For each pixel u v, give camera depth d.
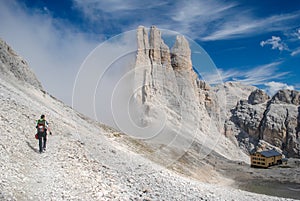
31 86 46.78
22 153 15.38
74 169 15.97
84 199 12.76
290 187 59.88
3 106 22.09
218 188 28.31
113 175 17.33
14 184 11.52
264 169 87.31
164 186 19.25
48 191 12.18
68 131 23.48
